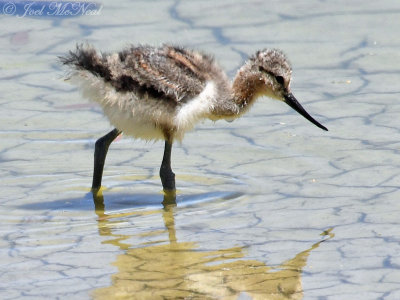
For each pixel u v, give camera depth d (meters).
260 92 12.01
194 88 10.82
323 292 8.05
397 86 14.08
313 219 9.73
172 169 11.62
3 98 14.02
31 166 11.80
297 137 12.45
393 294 7.96
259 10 17.58
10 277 8.44
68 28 16.61
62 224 9.89
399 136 12.20
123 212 10.25
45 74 14.91
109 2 18.00
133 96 10.35
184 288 8.15
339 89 14.07
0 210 10.33
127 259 8.83
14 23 16.86
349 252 8.86
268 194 10.59
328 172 11.16
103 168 11.42
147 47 11.05
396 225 9.47
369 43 15.89
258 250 8.98
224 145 12.36
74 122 13.23
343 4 17.88
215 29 16.55
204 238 9.34
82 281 8.34
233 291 8.09
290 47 15.74
